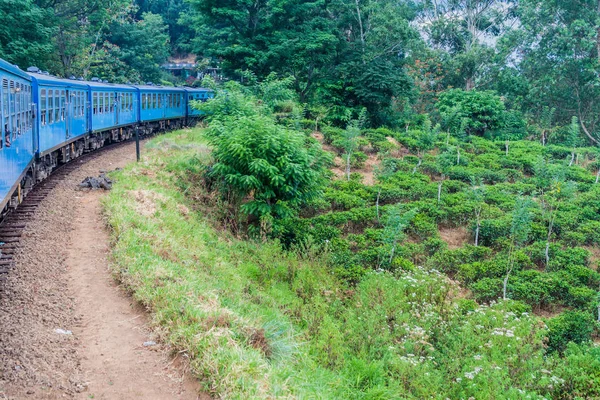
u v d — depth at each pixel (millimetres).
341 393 6930
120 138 25031
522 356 8680
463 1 43719
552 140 32031
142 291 7855
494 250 14836
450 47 44656
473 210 16609
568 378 8242
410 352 8820
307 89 30219
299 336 8516
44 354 6332
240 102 19906
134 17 54688
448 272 13234
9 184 10203
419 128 30641
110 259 9422
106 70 40938
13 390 5590
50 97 14969
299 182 14578
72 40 37094
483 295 11766
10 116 10305
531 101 34188
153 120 28359
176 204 13586
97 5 36844
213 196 15484
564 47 32250
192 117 34531
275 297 10336
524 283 12141
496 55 36062
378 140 24859
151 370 6262
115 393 5797
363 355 8469
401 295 10797
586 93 34250
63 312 7504
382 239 13641
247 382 5672
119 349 6676
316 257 12633
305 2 29078
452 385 8031
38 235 10305
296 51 28094
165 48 51344
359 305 10312
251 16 28672
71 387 5812
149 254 9320
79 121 18797
